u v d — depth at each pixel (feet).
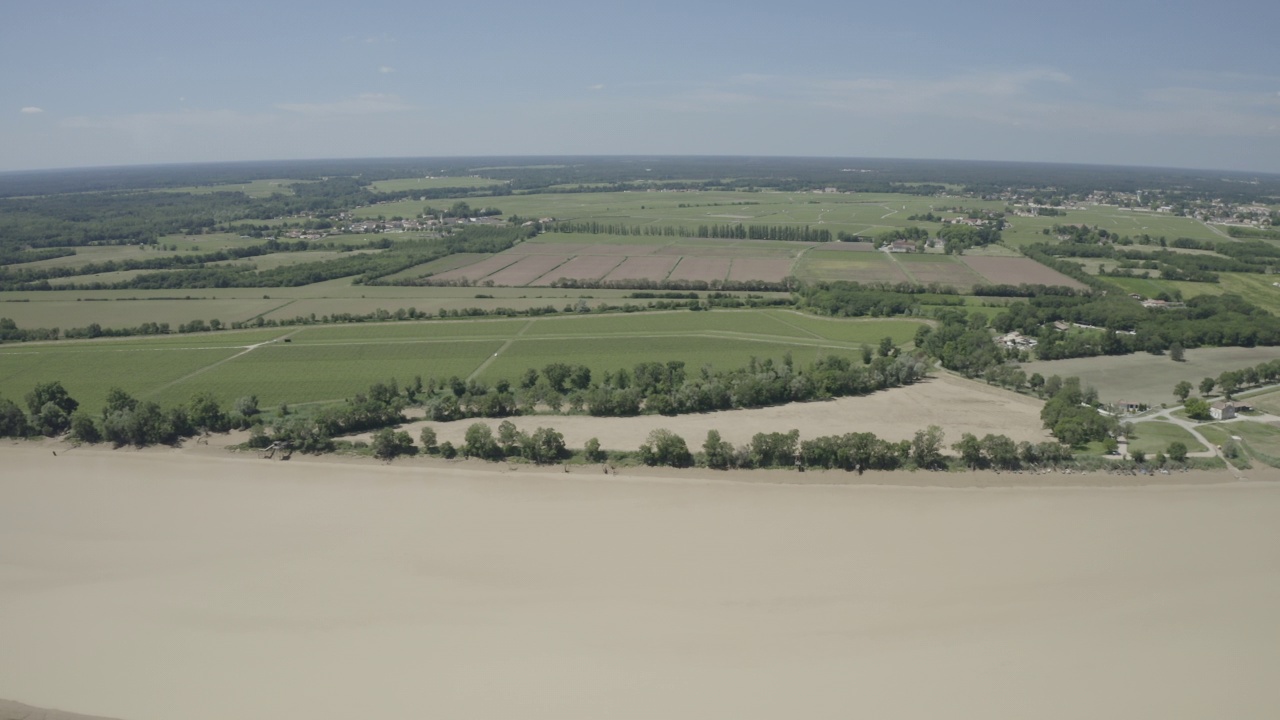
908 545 408.05
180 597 363.35
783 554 398.01
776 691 299.58
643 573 379.96
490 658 318.45
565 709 290.56
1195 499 461.78
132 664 318.24
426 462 518.37
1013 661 316.40
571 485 482.69
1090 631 335.67
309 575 380.17
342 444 542.16
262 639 332.39
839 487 480.23
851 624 339.77
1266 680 306.35
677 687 301.63
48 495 476.13
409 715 288.51
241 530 427.74
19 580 379.96
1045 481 486.38
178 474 506.48
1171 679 306.96
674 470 502.79
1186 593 363.97
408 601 357.61
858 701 294.46
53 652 326.44
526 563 389.39
